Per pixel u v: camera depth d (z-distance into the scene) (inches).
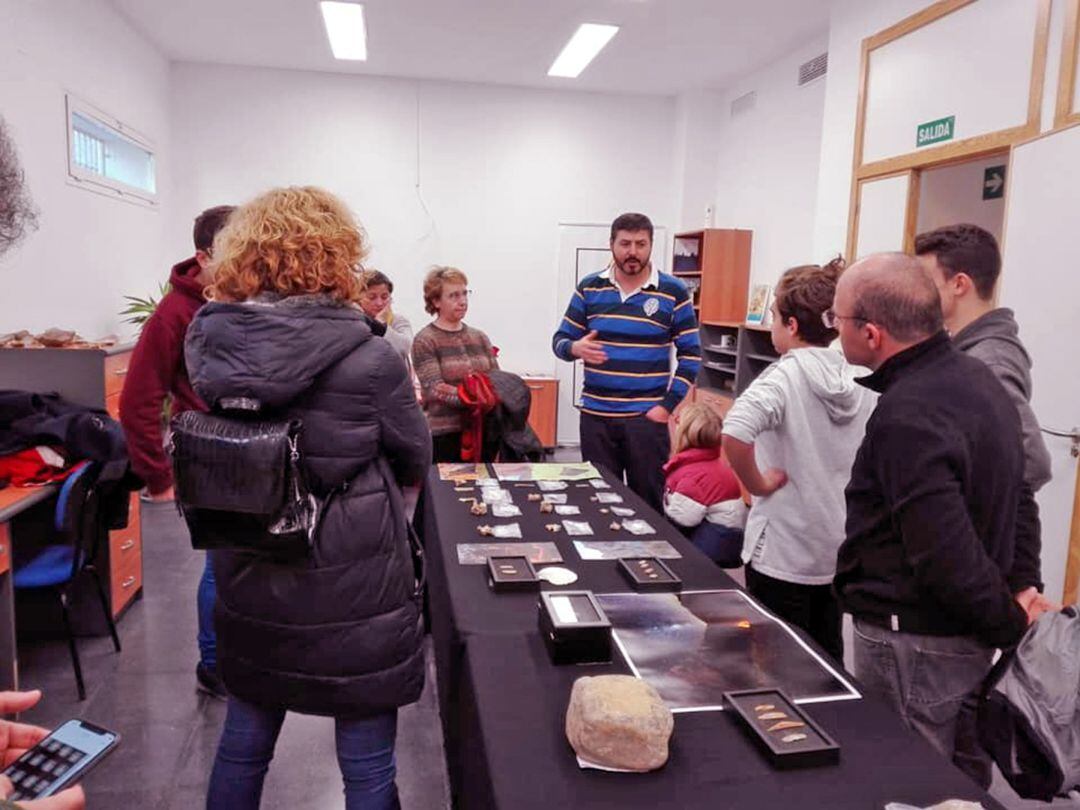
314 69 255.3
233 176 256.1
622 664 48.3
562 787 36.5
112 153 198.2
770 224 236.5
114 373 120.6
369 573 53.1
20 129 143.8
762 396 71.1
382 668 54.5
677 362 121.6
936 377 50.1
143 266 220.2
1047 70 120.9
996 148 131.0
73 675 105.1
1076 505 107.5
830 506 72.1
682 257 268.8
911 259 52.6
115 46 198.1
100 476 101.5
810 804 35.7
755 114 245.8
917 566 48.5
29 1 147.5
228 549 51.5
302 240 49.1
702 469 97.7
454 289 129.7
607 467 119.8
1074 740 47.6
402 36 218.8
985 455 48.8
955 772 38.4
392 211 268.8
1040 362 114.8
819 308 71.0
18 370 114.2
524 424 125.4
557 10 195.9
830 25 186.9
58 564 101.8
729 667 47.9
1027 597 56.5
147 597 132.8
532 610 56.6
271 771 84.5
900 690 53.3
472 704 45.4
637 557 67.7
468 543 71.2
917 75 151.3
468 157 271.0
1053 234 112.7
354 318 51.2
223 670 56.7
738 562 97.5
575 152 276.7
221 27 213.8
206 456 47.9
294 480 48.6
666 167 283.1
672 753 39.3
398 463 56.8
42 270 153.5
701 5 190.2
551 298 283.0
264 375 48.1
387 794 57.7
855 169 171.8
